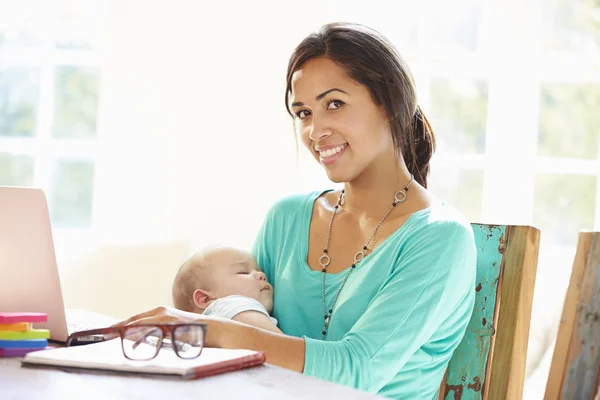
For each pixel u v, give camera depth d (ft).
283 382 4.22
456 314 6.62
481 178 12.73
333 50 6.72
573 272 5.85
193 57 13.35
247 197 13.26
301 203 7.64
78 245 12.36
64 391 3.93
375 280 6.56
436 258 6.33
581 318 5.78
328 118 6.73
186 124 13.39
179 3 13.35
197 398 3.83
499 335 6.87
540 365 9.78
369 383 5.95
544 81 12.57
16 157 14.17
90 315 7.20
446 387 6.92
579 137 12.52
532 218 12.58
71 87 14.06
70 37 14.01
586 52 12.49
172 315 5.65
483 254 7.04
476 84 12.76
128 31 13.48
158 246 11.59
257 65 13.23
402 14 12.91
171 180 13.44
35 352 4.62
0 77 14.16
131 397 3.83
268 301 7.42
